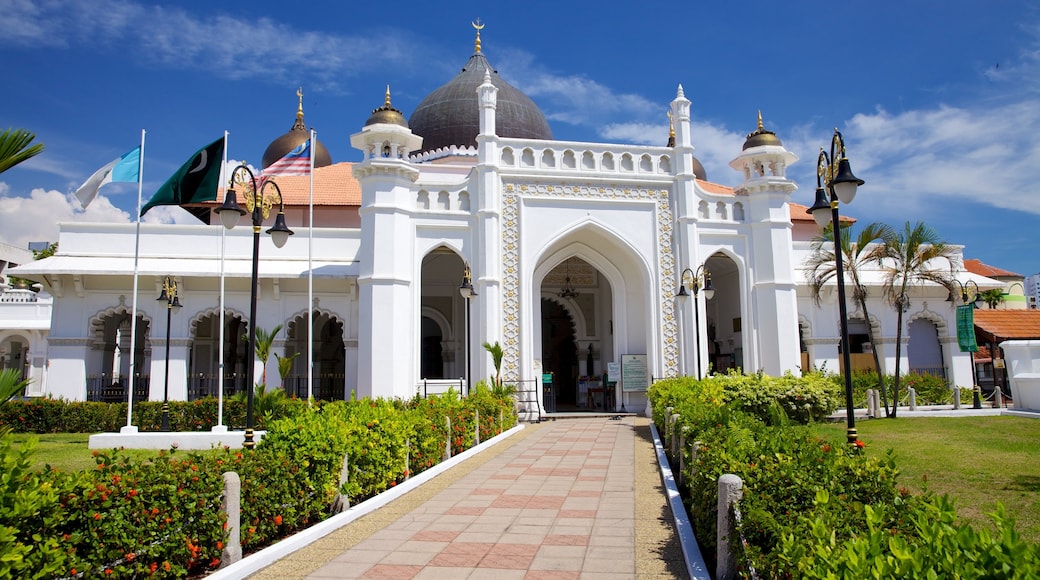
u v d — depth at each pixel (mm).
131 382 14180
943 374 22578
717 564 4852
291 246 20281
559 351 26781
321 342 24562
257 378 19312
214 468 5566
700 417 8336
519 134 23828
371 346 17250
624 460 10945
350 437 7477
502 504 7773
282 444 6688
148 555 4707
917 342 23266
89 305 19125
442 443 10812
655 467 10180
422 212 18609
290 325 21391
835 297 21734
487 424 13727
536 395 19641
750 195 20500
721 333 23438
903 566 2457
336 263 20047
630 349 20734
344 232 20500
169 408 16734
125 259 19469
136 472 5000
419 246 18562
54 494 4246
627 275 20969
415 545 6117
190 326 19344
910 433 12641
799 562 2865
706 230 20125
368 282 17562
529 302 19016
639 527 6664
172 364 19094
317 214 22750
